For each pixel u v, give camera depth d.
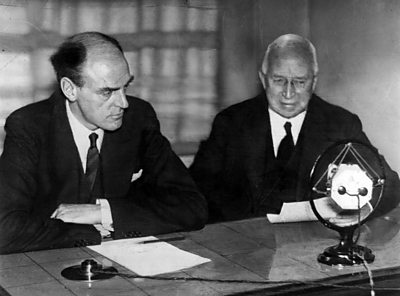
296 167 2.80
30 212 2.42
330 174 2.23
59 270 2.10
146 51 2.55
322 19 2.79
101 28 2.47
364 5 2.84
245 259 2.22
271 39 2.76
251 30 2.72
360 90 2.89
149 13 2.54
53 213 2.44
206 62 2.66
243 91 2.74
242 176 2.75
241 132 2.73
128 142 2.55
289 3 2.77
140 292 1.92
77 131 2.48
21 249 2.31
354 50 2.86
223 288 1.97
